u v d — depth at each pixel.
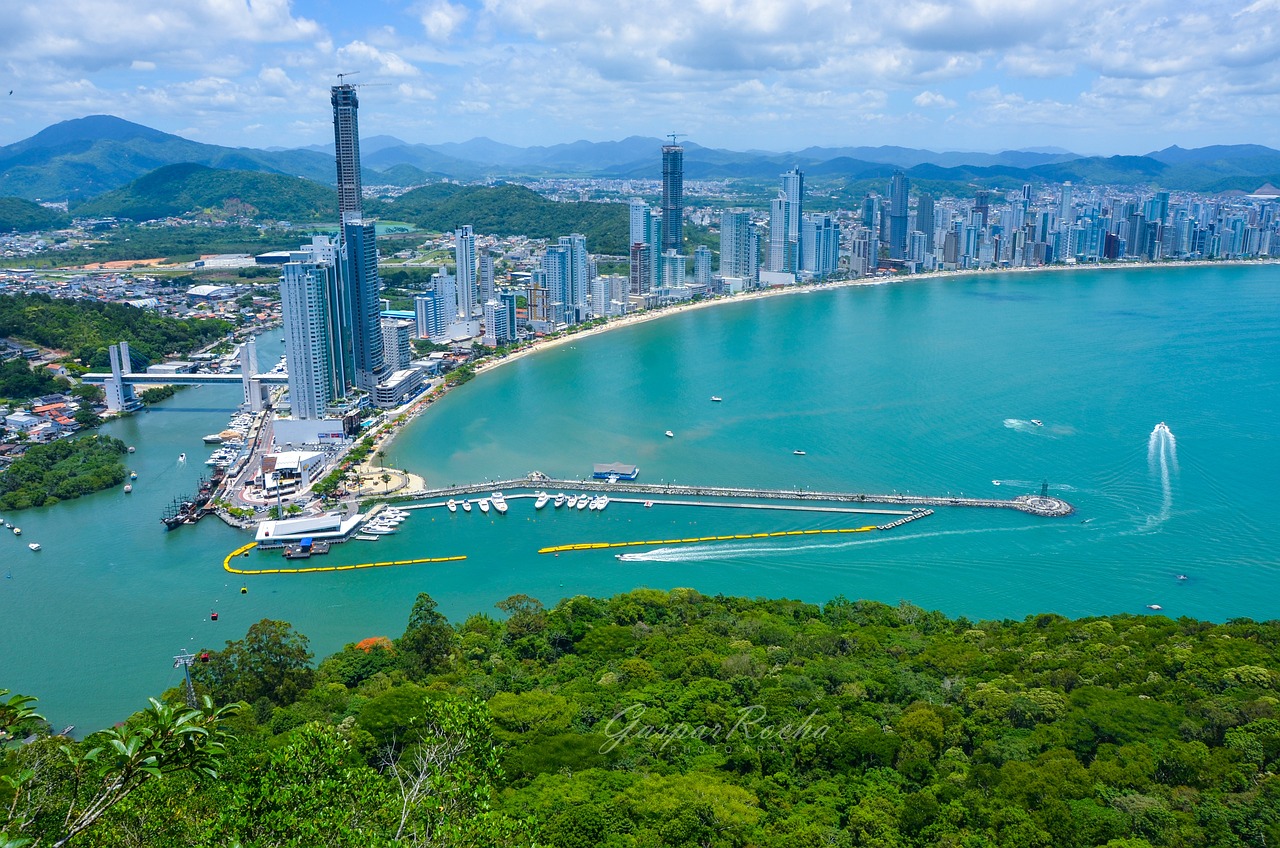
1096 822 128.38
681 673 189.25
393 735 154.00
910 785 145.62
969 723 161.50
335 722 164.88
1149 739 151.62
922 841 128.75
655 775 148.12
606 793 139.88
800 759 154.50
